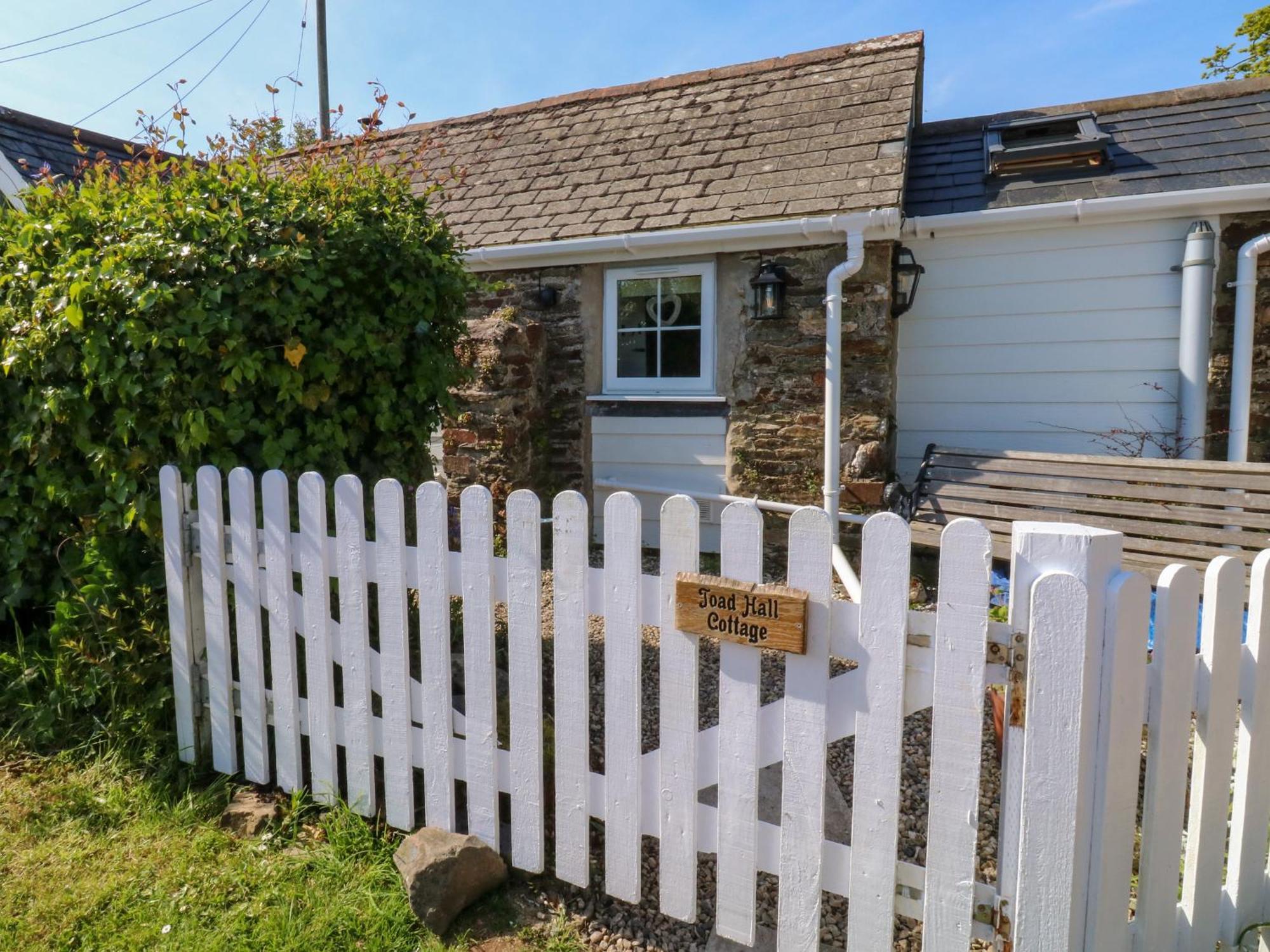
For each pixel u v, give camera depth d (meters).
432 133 7.75
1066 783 1.49
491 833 2.32
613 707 2.06
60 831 2.52
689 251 5.69
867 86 6.39
